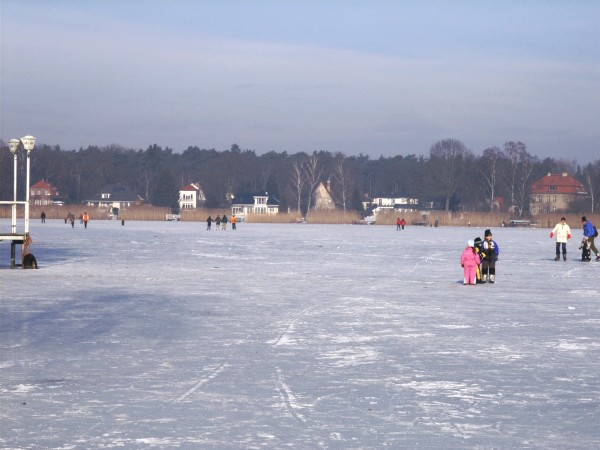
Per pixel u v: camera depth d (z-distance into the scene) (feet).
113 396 38.17
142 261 135.74
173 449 30.09
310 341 54.24
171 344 52.75
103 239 216.13
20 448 30.12
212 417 34.55
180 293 85.66
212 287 92.58
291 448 30.32
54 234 244.63
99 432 32.24
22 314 67.67
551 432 32.63
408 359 47.88
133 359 47.42
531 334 58.08
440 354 49.60
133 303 76.18
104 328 59.77
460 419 34.45
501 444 30.94
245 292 87.35
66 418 34.30
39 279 101.19
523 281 104.22
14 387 39.96
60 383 40.91
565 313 70.49
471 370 44.73
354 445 30.71
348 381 41.68
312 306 74.74
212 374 43.21
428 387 40.42
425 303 77.92
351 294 86.07
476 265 99.66
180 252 163.32
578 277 111.04
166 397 38.01
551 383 41.52
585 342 54.54
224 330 59.11
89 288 90.12
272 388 39.96
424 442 31.12
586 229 147.13
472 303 78.13
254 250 174.29
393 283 99.81
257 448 30.30
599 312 71.41
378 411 35.70
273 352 49.98
